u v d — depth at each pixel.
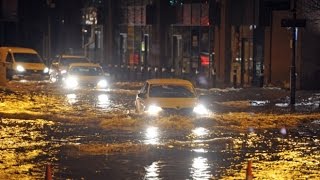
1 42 128.25
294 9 49.28
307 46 64.62
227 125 40.19
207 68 79.25
